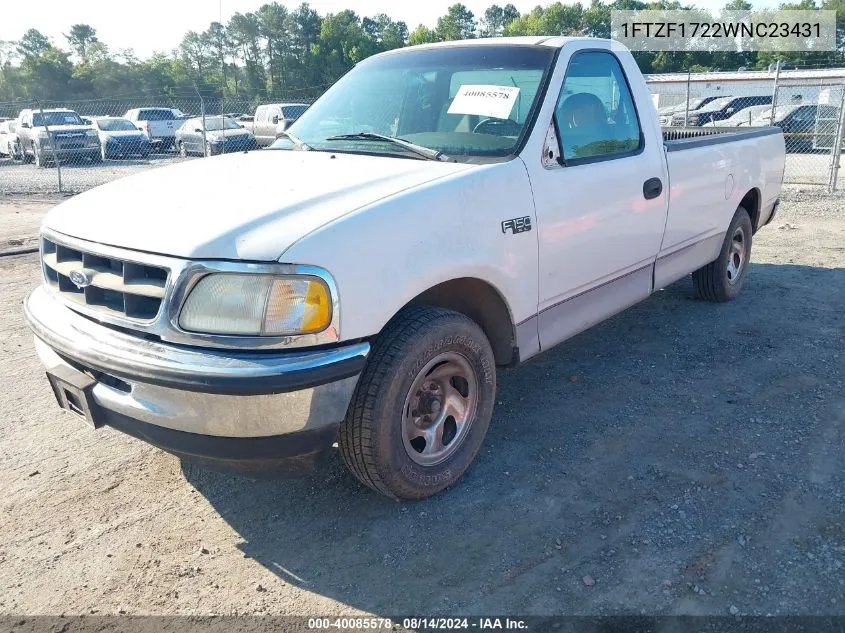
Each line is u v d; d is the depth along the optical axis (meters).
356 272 2.59
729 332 5.16
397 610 2.53
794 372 4.41
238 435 2.52
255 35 90.69
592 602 2.52
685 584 2.58
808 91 23.19
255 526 3.03
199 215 2.70
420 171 3.14
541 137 3.45
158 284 2.55
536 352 3.61
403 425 2.90
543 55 3.73
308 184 2.98
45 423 4.00
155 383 2.48
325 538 2.93
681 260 4.83
